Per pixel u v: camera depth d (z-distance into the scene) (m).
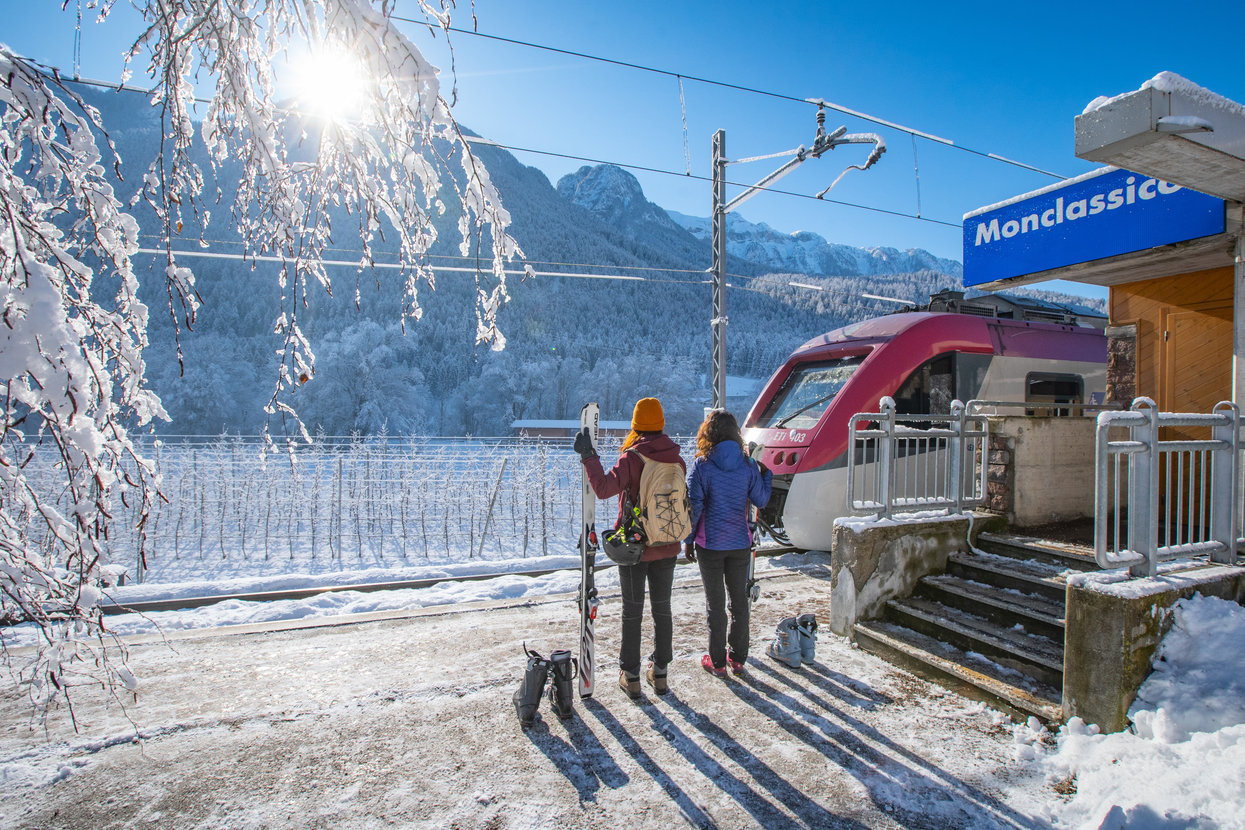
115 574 1.87
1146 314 5.89
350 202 2.17
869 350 8.20
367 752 3.12
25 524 1.77
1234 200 3.96
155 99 1.92
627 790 2.82
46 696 2.27
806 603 5.64
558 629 4.93
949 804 2.73
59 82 1.73
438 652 4.43
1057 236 5.18
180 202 1.95
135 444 1.88
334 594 6.07
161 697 3.72
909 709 3.57
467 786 2.85
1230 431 3.65
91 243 1.86
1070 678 3.24
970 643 4.10
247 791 2.81
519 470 13.55
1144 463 3.35
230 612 5.51
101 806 2.70
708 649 4.09
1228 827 2.27
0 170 1.69
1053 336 9.26
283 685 3.88
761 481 3.98
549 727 3.37
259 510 12.58
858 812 2.68
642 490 3.56
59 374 1.56
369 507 12.58
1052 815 2.64
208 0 1.85
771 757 3.08
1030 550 4.79
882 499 4.91
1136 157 3.35
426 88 1.90
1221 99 3.22
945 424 8.02
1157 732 2.88
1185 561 3.66
